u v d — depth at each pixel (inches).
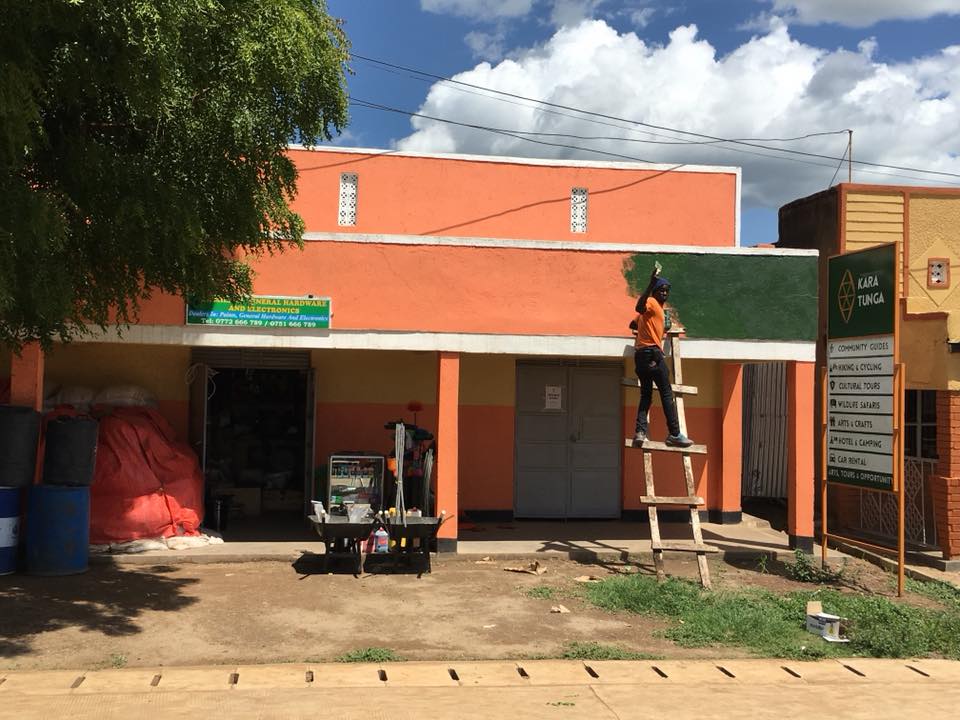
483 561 404.2
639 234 535.5
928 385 442.6
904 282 531.2
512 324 412.2
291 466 518.9
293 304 397.1
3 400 403.9
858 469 379.2
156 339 386.0
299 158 511.8
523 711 211.3
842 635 295.6
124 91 256.8
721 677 247.6
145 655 257.8
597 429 529.0
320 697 219.0
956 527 420.5
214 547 402.3
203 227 307.6
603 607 325.7
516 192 528.7
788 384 439.8
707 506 535.2
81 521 357.1
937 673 258.8
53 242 247.8
